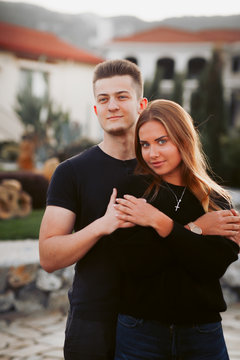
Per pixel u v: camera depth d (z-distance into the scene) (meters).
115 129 1.62
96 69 1.68
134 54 22.70
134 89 1.66
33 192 7.13
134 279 1.38
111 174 1.63
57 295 4.02
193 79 21.97
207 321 1.36
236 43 21.12
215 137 12.59
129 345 1.39
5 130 14.94
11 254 4.03
